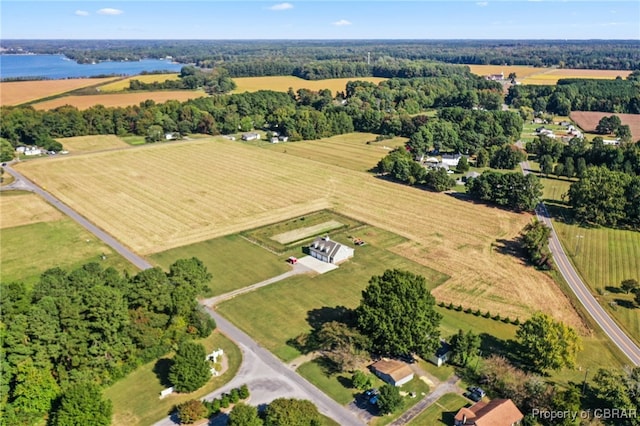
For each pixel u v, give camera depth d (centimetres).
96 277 8181
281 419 6128
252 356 8094
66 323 7006
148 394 7175
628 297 10181
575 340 7775
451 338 8219
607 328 9075
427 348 7850
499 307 9694
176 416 6738
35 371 6650
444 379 7669
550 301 9969
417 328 7800
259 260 11525
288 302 9731
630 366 7931
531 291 10331
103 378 7300
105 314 7238
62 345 6969
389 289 8131
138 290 8075
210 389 7288
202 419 6694
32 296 7644
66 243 12181
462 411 6662
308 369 7812
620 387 6875
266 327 8900
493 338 8706
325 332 8088
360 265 11325
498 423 6400
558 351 7612
